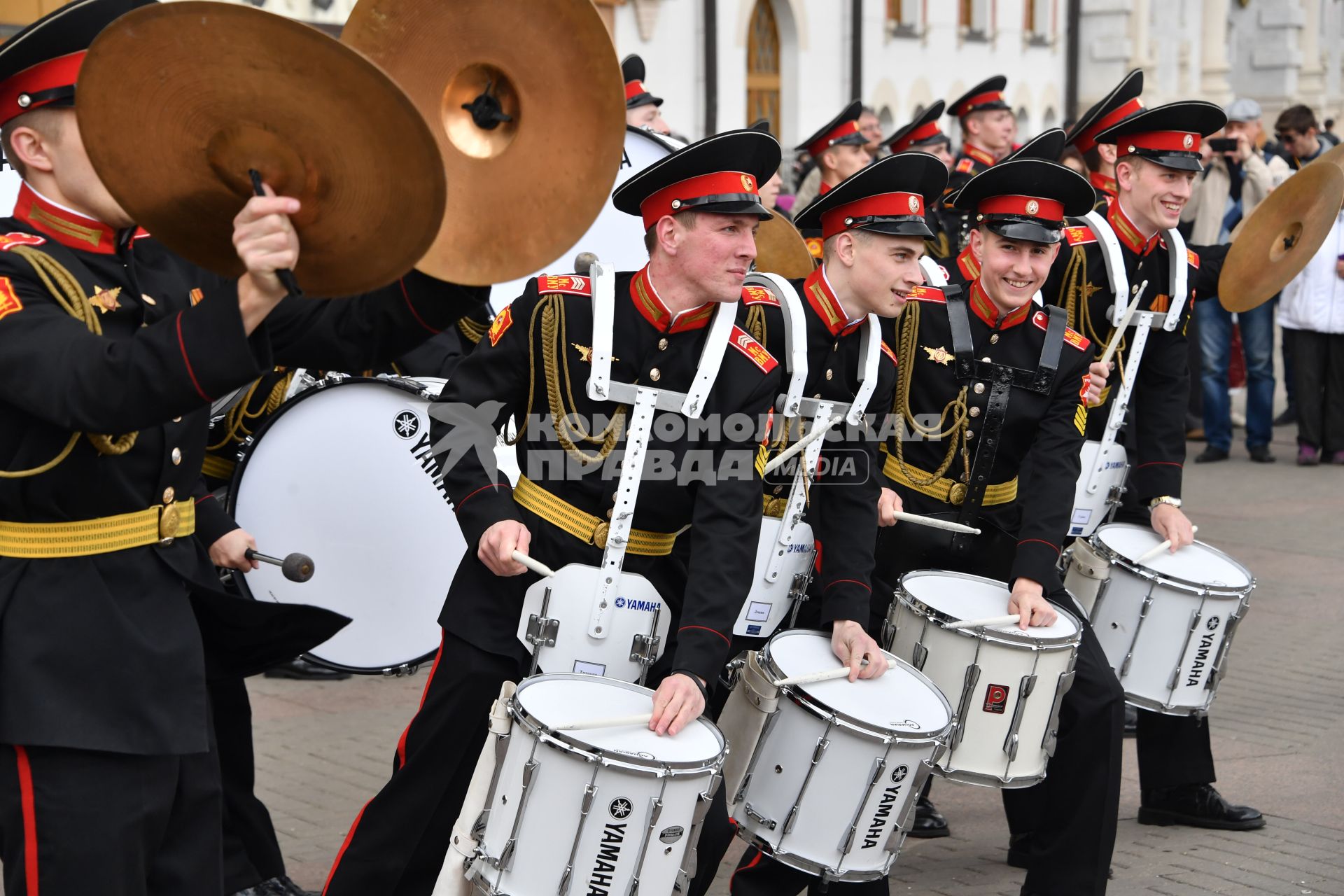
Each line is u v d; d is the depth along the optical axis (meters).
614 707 3.56
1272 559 9.98
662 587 4.00
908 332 4.98
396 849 3.94
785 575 4.45
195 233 2.74
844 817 3.95
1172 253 5.81
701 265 3.75
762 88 19.89
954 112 10.87
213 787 3.42
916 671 4.31
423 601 5.46
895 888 5.11
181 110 2.56
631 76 9.73
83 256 3.10
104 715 3.08
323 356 3.43
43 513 3.07
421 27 3.00
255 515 5.31
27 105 2.99
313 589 5.38
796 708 3.96
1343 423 13.05
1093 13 27.41
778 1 19.78
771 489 4.55
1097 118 6.91
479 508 3.82
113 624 3.11
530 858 3.38
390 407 5.38
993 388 4.95
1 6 9.98
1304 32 35.22
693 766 3.37
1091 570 5.31
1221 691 7.39
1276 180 13.02
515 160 3.06
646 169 3.77
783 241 5.79
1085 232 5.81
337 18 11.70
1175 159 5.64
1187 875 5.25
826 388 4.45
